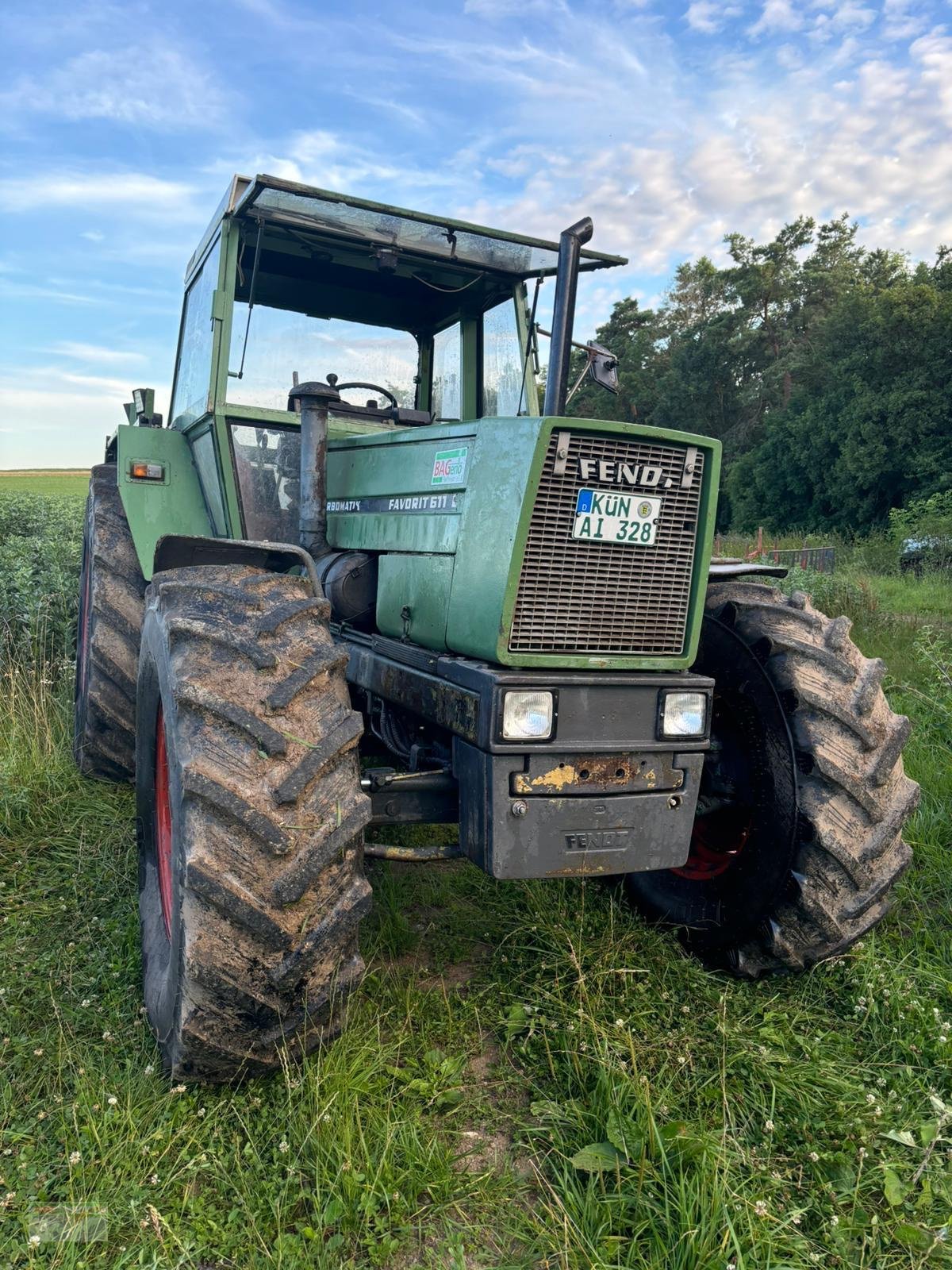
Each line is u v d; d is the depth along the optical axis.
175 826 2.11
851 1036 2.59
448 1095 2.23
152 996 2.35
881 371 31.09
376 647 2.85
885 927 3.22
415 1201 1.92
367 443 3.12
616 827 2.27
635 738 2.28
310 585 2.44
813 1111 2.23
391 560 2.85
